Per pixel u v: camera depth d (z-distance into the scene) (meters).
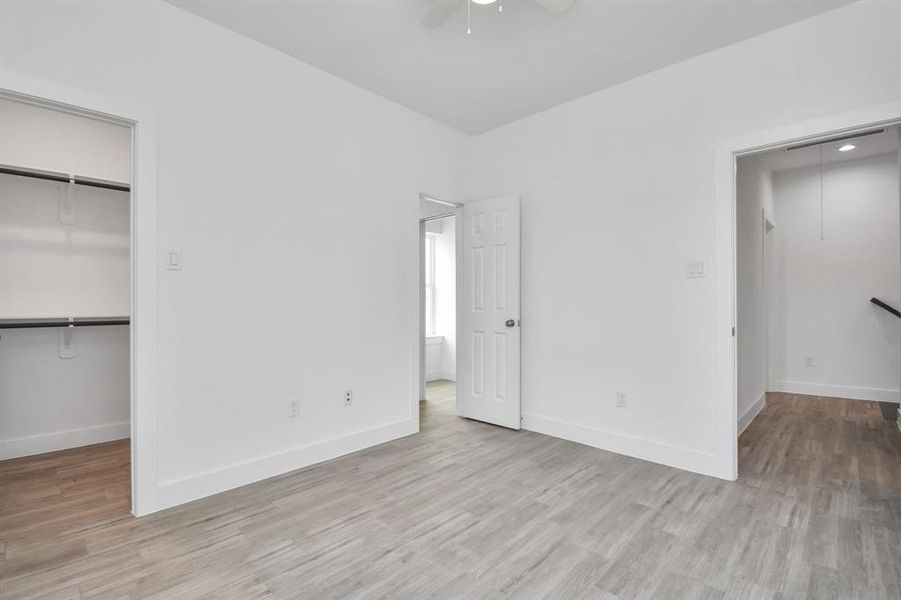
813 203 5.14
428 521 2.25
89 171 3.43
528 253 3.87
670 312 3.04
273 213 2.88
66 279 3.33
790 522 2.22
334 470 2.94
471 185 4.34
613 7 2.42
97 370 3.45
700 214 2.92
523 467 2.98
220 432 2.62
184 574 1.81
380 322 3.52
